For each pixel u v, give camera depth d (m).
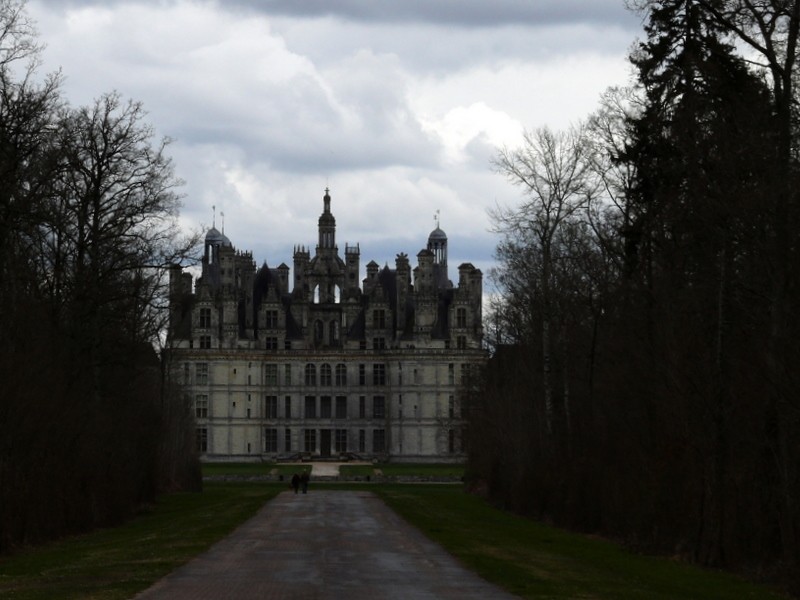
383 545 59.22
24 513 61.53
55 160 66.81
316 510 91.38
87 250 74.25
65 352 69.81
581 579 46.78
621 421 67.50
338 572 46.69
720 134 53.09
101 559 53.03
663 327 59.56
